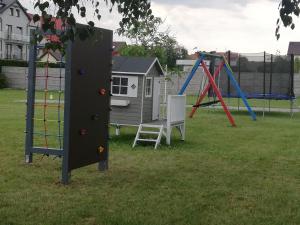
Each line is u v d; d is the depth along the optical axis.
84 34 3.51
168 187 5.08
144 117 8.30
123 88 8.26
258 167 6.35
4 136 8.66
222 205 4.42
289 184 5.35
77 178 5.44
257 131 10.62
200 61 12.48
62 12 3.32
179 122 8.55
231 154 7.35
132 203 4.42
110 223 3.84
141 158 6.84
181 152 7.45
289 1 3.63
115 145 7.96
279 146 8.31
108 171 5.88
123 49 15.86
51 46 3.55
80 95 5.25
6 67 29.56
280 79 15.59
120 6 3.92
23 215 4.00
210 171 6.00
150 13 4.08
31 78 5.93
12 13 47.97
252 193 4.89
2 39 47.00
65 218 3.94
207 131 10.41
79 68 5.18
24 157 6.58
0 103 17.33
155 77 8.63
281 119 13.95
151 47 16.73
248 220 3.99
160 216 4.04
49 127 10.33
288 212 4.25
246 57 16.17
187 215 4.08
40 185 5.06
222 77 16.23
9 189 4.86
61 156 5.66
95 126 5.60
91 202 4.43
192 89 27.48
